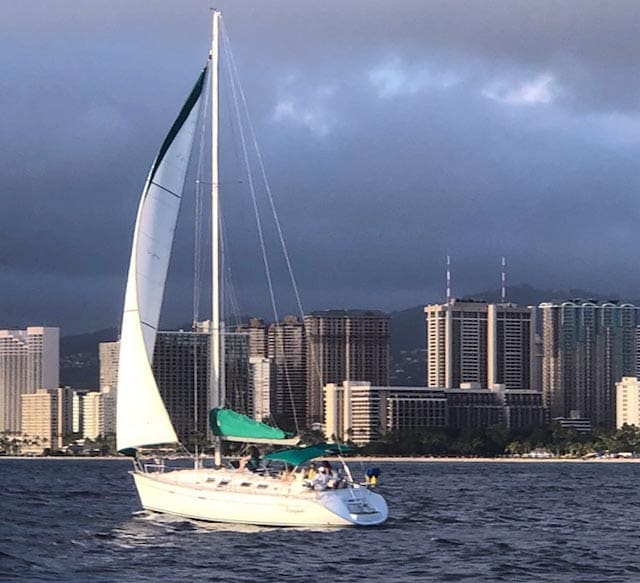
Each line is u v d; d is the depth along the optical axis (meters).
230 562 69.00
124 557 71.38
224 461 85.75
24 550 75.81
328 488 81.94
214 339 87.06
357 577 64.69
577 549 80.06
